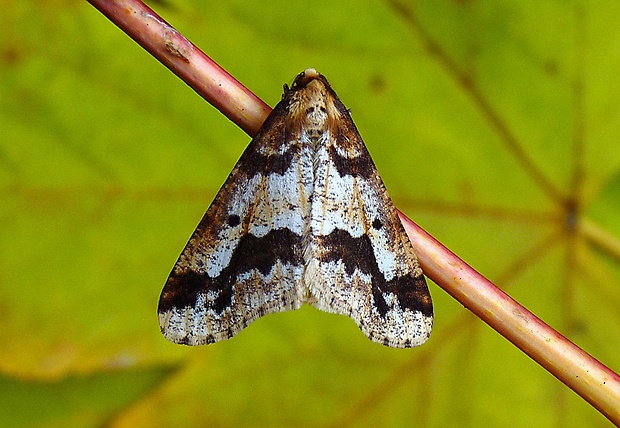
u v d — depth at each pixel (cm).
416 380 15
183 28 15
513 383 15
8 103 15
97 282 15
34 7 15
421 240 13
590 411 15
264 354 15
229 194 14
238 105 13
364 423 16
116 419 15
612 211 16
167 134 15
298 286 14
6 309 15
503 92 15
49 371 15
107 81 15
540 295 15
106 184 15
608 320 15
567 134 15
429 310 14
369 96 15
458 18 15
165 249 15
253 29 15
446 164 15
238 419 15
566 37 15
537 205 15
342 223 14
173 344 15
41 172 15
